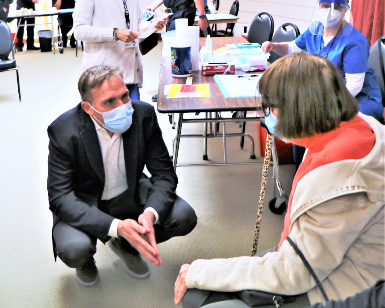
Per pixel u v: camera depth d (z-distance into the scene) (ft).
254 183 9.64
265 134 10.09
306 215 3.19
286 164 10.40
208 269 3.78
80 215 5.61
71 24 27.32
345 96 3.27
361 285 3.19
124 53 9.50
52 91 17.56
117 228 5.44
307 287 3.29
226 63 9.12
